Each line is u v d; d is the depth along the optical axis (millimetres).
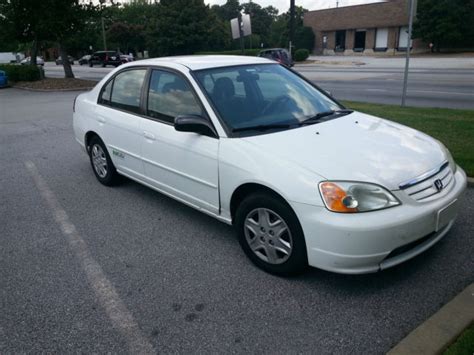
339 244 2965
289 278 3492
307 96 4465
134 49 65188
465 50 46375
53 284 3592
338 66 35125
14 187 6043
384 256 2994
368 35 53594
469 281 3346
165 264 3834
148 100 4707
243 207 3582
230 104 3988
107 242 4289
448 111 9703
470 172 5285
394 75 23156
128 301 3322
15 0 21875
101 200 5406
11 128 10641
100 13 23672
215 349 2781
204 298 3314
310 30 58719
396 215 2967
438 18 45625
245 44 54625
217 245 4137
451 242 3908
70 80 23250
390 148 3463
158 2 51719
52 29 22312
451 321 2801
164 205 5172
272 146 3480
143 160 4785
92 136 5871
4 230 4652
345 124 3949
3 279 3697
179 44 49969
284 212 3246
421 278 3408
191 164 4039
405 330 2857
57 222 4805
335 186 3012
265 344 2801
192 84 4113
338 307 3119
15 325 3102
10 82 25188
